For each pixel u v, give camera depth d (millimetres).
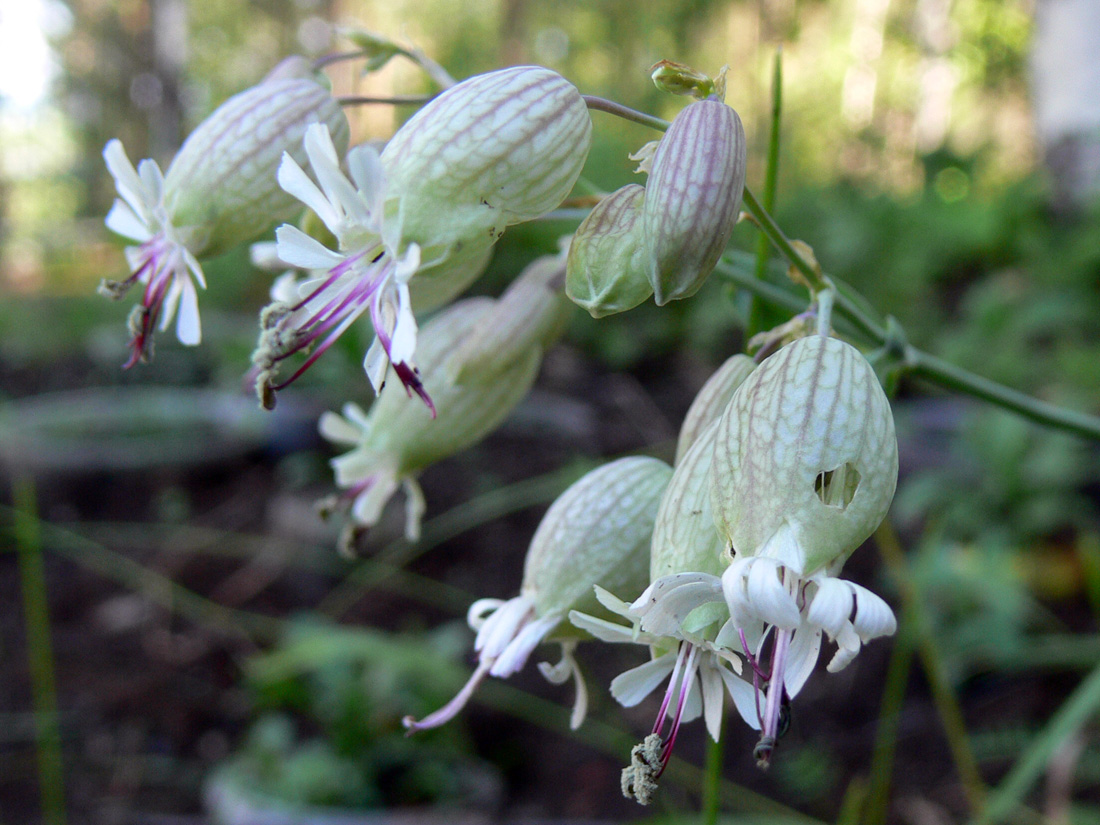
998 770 157
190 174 73
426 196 57
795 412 53
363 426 92
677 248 54
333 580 219
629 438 277
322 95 77
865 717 172
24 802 164
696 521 58
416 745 166
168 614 213
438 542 229
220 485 270
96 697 189
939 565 176
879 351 84
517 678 183
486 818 155
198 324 74
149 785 168
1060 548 204
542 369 335
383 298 57
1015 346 300
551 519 70
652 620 53
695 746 170
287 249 57
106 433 284
